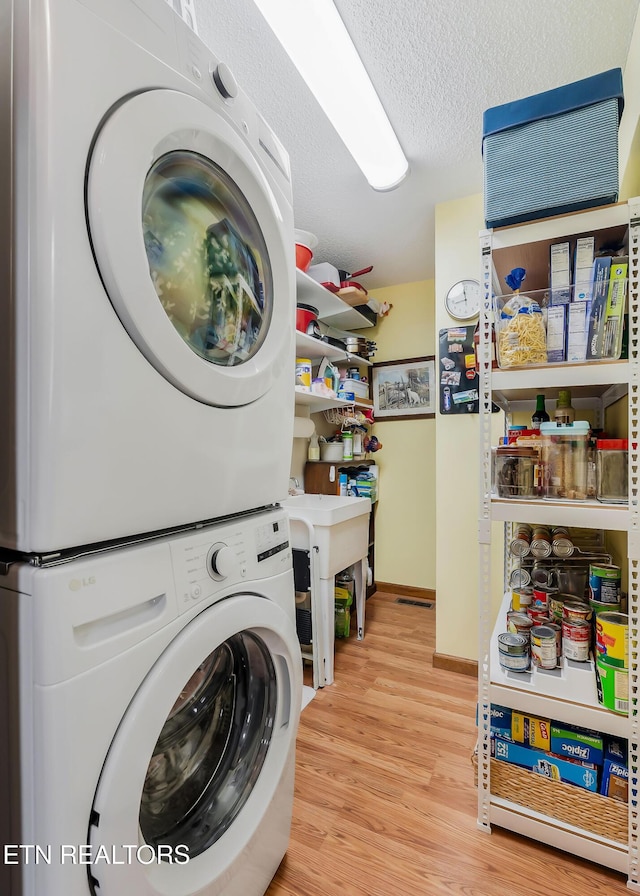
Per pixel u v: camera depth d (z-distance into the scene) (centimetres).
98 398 52
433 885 99
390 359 312
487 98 142
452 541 209
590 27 118
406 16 114
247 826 81
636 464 97
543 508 106
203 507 71
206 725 85
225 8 111
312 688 184
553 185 103
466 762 139
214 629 68
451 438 212
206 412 71
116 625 54
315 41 114
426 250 252
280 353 93
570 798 105
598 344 104
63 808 46
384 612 272
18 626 47
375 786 129
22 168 46
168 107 60
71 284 48
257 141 88
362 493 288
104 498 53
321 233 231
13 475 48
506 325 114
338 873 101
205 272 75
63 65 47
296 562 199
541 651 111
